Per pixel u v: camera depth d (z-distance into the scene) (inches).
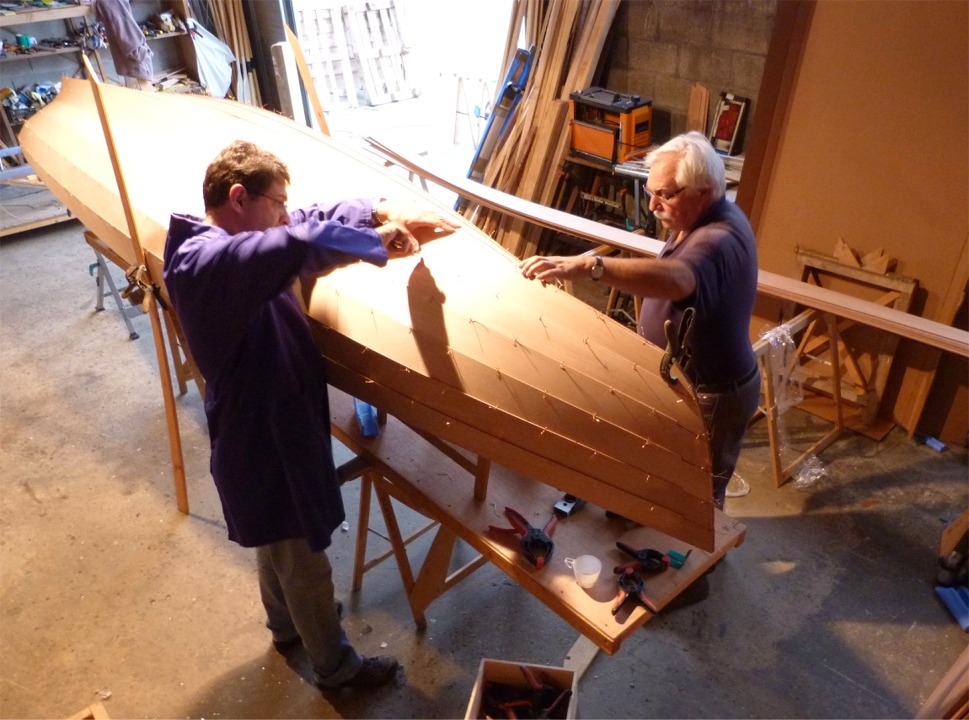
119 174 92.0
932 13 110.7
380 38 306.2
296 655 99.9
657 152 89.5
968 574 106.4
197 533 119.0
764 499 124.9
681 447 72.9
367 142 175.8
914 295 127.2
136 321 176.2
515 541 76.9
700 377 93.2
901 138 120.0
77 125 125.6
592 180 197.5
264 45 263.3
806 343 142.1
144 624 104.7
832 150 128.0
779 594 107.7
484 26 311.0
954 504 122.3
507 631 102.7
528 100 191.5
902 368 134.6
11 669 98.9
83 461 134.2
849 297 124.3
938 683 93.5
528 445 73.1
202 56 243.8
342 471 86.7
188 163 105.3
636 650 99.9
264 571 91.0
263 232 62.8
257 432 73.5
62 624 104.9
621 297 170.4
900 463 131.5
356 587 108.3
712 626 103.1
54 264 201.8
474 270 81.0
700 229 87.6
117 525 120.7
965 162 115.2
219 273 63.5
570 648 99.7
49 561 114.6
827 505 123.2
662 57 182.7
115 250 115.8
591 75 182.2
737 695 94.3
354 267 80.9
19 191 228.8
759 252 144.4
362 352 76.5
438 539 92.4
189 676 97.6
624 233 142.5
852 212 129.7
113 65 241.3
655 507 74.3
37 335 170.7
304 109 263.3
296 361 74.0
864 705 93.0
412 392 75.4
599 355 74.8
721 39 168.4
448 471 86.0
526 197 192.4
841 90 123.3
